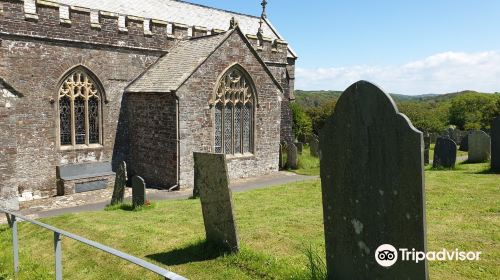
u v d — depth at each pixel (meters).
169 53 19.67
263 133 20.05
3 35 14.96
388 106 4.40
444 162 16.56
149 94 17.53
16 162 14.60
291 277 5.71
